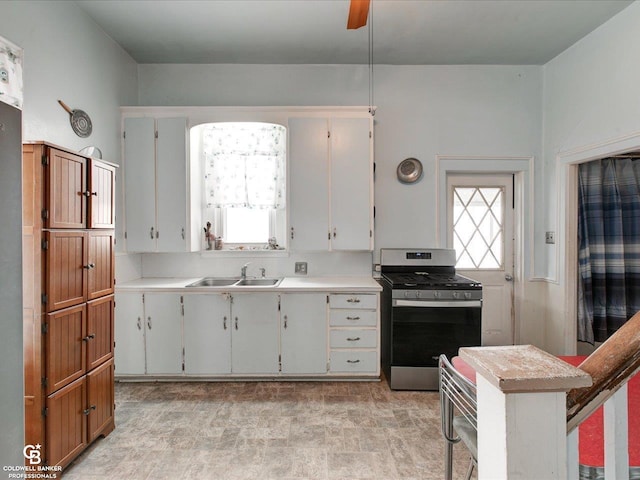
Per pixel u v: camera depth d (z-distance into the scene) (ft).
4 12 6.11
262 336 9.26
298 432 7.04
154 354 9.21
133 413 7.77
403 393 8.79
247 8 8.13
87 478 5.74
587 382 1.93
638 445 2.93
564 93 10.01
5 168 3.76
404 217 11.02
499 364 2.06
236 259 10.98
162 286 9.21
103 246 6.79
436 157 10.97
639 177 10.80
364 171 9.98
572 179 10.02
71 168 5.90
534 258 11.01
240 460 6.18
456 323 8.92
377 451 6.44
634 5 7.82
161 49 9.98
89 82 8.47
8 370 3.76
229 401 8.34
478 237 11.35
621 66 8.17
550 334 10.70
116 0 7.86
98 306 6.61
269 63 10.81
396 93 10.94
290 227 9.95
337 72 10.91
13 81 6.26
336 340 9.29
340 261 11.04
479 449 2.25
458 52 10.16
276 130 10.73
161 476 5.80
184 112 9.86
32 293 5.31
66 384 5.77
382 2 7.89
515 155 10.98
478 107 10.96
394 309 8.96
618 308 10.66
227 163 10.72
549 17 8.44
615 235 10.65
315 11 8.25
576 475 2.04
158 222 9.87
